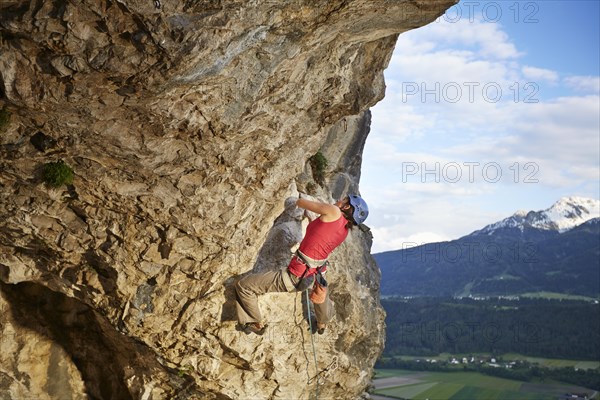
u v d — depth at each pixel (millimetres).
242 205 8320
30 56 5898
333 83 8195
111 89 6367
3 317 9969
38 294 10359
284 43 6895
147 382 10320
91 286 8789
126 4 5520
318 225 8656
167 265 8531
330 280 10625
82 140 6938
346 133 11891
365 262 12336
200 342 9352
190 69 6270
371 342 12273
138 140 7043
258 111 7461
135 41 5879
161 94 6508
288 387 10453
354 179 12602
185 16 5801
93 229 8133
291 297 9781
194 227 8133
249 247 8938
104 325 10062
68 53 5844
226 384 9992
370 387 13484
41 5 5465
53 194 7621
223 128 7305
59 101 6328
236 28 6195
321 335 10492
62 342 10461
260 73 7039
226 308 9234
